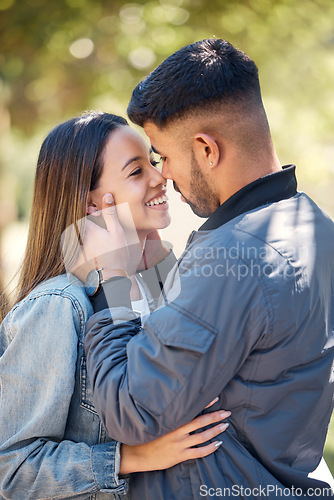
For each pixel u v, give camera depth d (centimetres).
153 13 629
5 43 614
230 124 168
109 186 188
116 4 621
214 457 159
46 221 190
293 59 678
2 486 172
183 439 158
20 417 173
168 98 170
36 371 172
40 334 173
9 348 174
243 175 170
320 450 172
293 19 650
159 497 164
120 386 154
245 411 157
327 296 166
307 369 159
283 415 157
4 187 670
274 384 155
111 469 166
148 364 152
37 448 171
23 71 639
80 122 190
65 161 186
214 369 150
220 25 646
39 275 191
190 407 151
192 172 175
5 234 651
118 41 631
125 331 163
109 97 679
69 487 167
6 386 175
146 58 644
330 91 686
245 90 168
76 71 662
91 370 161
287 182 169
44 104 685
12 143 695
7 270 282
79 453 168
